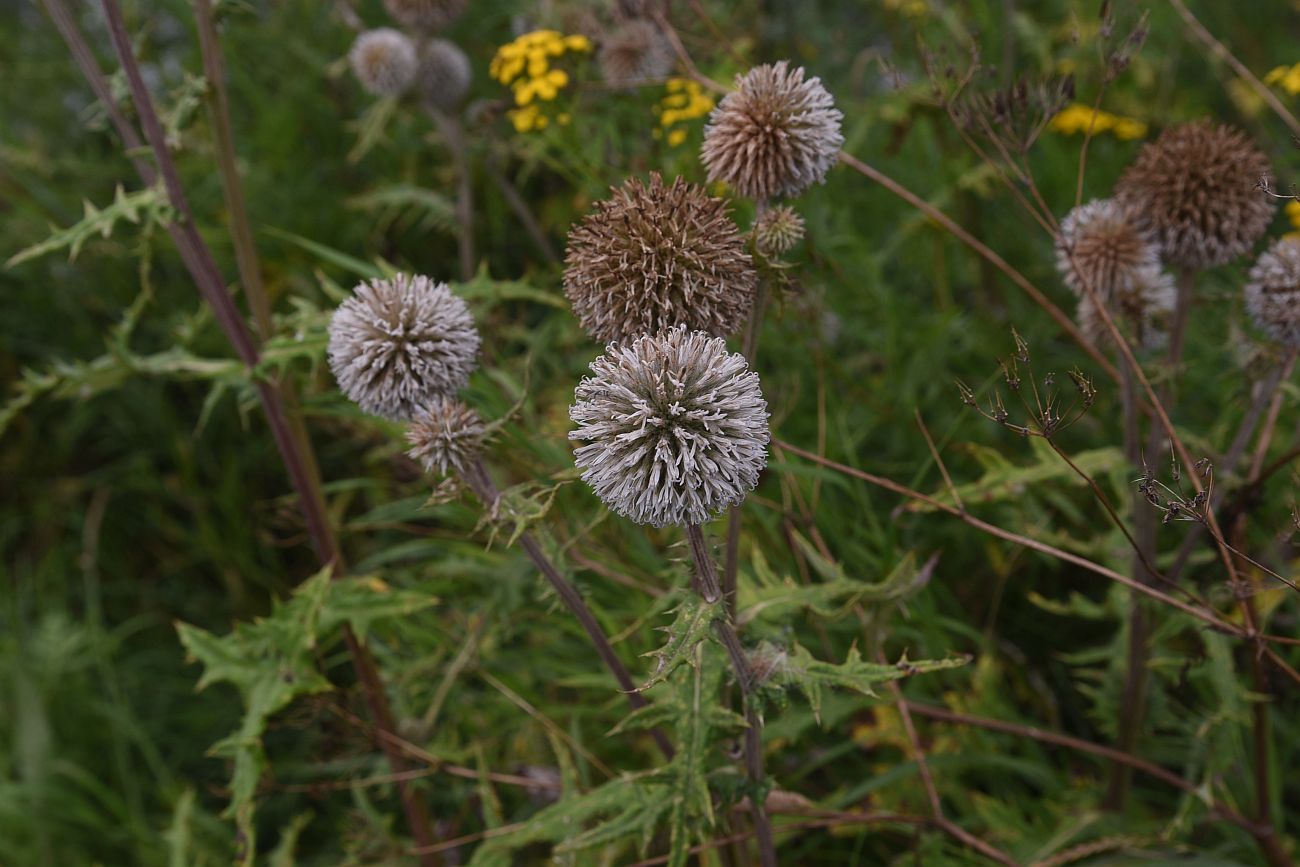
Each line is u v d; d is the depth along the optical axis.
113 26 0.50
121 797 0.68
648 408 0.38
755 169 0.44
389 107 0.69
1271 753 0.54
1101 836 0.53
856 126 0.74
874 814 0.50
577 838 0.45
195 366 0.53
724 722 0.42
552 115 0.65
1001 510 0.60
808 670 0.42
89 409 0.79
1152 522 0.50
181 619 0.74
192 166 0.77
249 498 0.76
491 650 0.57
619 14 0.68
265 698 0.49
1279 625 0.61
